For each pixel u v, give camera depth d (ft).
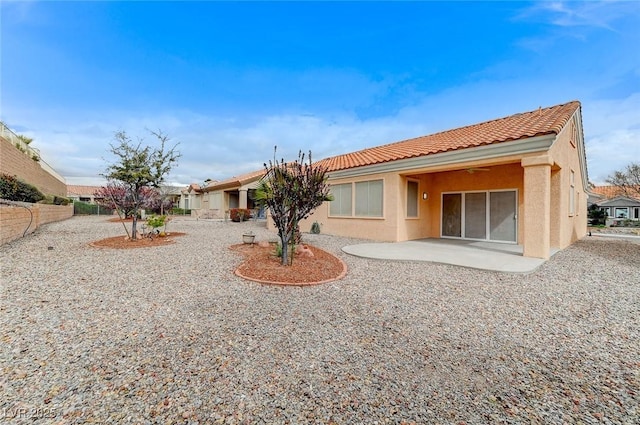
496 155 31.55
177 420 8.04
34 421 7.86
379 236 43.80
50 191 89.04
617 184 125.39
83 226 59.47
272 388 9.55
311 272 23.71
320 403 8.89
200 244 38.14
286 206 25.29
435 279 23.03
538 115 39.91
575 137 46.14
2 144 51.93
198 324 14.25
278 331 13.67
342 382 9.95
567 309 17.02
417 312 16.39
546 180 28.60
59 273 22.59
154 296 18.17
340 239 45.57
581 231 57.67
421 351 12.14
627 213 123.65
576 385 10.04
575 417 8.51
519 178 39.58
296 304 17.25
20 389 9.15
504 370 10.87
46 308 15.78
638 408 8.92
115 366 10.54
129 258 28.84
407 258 29.37
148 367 10.53
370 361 11.30
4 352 11.27
